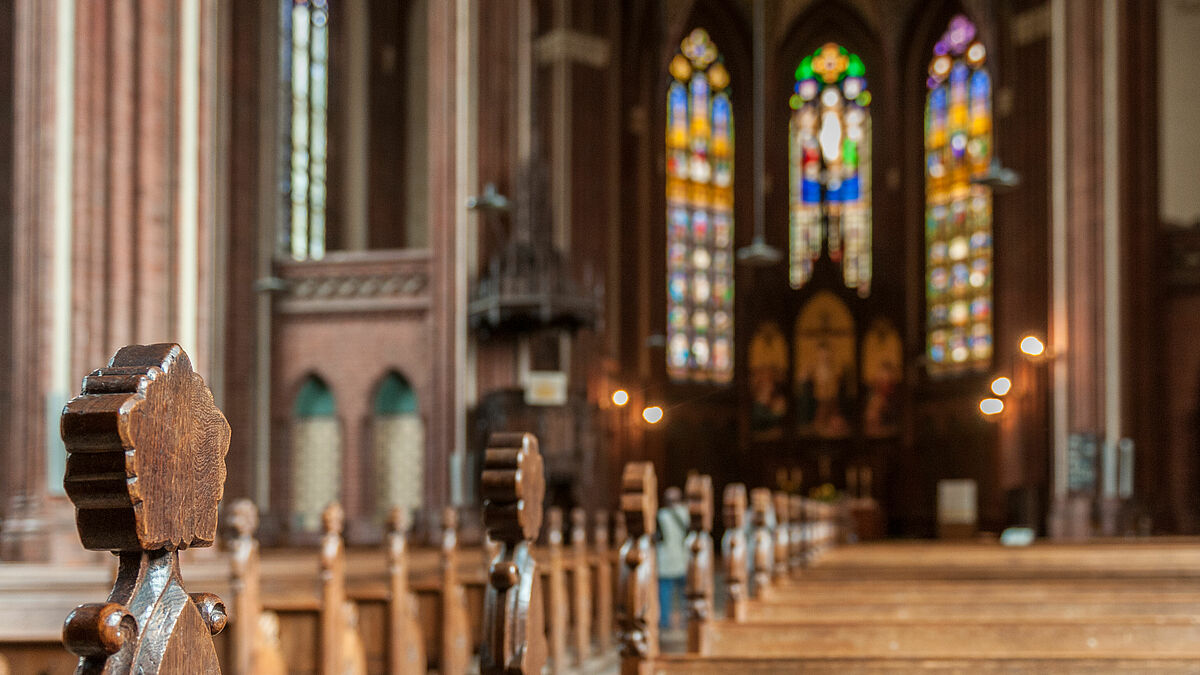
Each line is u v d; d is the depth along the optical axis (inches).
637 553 151.0
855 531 1307.8
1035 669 141.8
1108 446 982.4
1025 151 1269.7
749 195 1669.5
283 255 1061.1
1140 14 1016.9
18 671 204.8
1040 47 1262.3
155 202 559.2
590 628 511.8
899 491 1600.6
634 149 1497.3
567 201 1187.3
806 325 1670.8
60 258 550.6
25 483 544.7
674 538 553.9
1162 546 585.3
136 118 558.3
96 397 49.4
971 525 1397.6
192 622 54.3
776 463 1637.6
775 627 189.9
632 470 153.3
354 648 279.7
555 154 1192.8
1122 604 229.6
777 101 1710.1
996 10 1437.0
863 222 1689.2
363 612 302.5
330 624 262.1
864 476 1616.6
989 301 1504.7
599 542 526.9
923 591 287.6
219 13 1003.9
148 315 553.9
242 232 1006.4
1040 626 186.2
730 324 1638.8
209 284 580.7
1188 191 1162.0
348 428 1027.3
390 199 1255.5
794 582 345.7
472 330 1007.6
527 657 98.7
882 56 1676.9
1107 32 1010.7
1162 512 1005.8
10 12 805.2
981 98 1533.0
